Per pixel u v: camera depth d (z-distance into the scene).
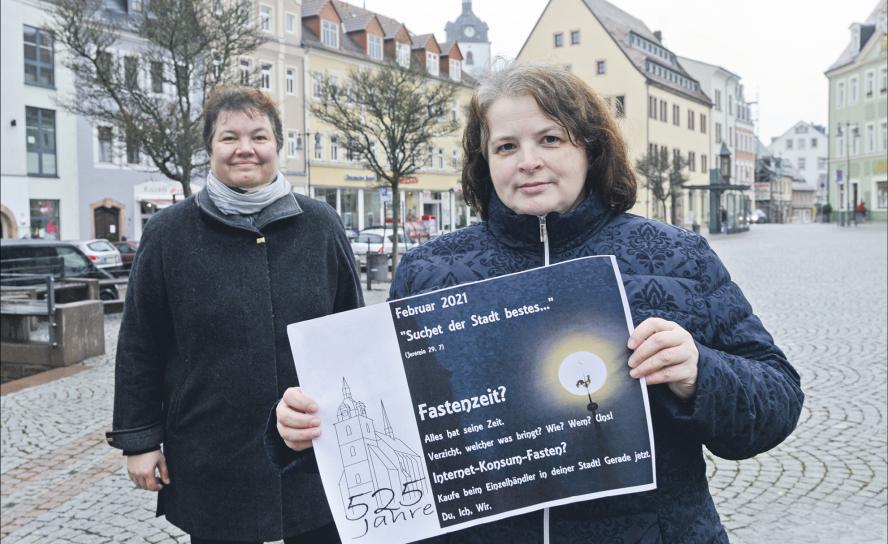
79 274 17.42
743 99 91.62
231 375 2.69
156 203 38.12
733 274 20.39
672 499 1.64
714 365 1.53
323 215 2.96
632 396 1.57
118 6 32.03
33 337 11.39
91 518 4.85
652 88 61.06
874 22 62.69
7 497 5.36
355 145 20.44
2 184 32.41
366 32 51.03
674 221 65.88
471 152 1.92
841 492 4.82
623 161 1.81
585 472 1.57
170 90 21.66
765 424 1.58
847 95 63.97
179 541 4.45
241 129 2.79
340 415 1.64
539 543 1.65
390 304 1.65
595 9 62.78
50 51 34.41
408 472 1.62
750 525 4.36
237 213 2.80
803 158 139.62
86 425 7.29
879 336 10.50
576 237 1.77
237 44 18.34
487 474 1.60
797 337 10.65
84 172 35.69
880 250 28.34
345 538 1.61
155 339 2.79
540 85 1.72
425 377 1.63
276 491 2.69
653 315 1.65
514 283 1.63
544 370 1.60
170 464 2.77
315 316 2.82
